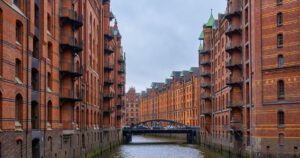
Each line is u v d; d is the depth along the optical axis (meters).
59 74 37.31
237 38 54.78
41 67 31.53
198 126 97.12
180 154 63.53
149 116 177.38
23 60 27.73
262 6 46.12
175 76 140.50
